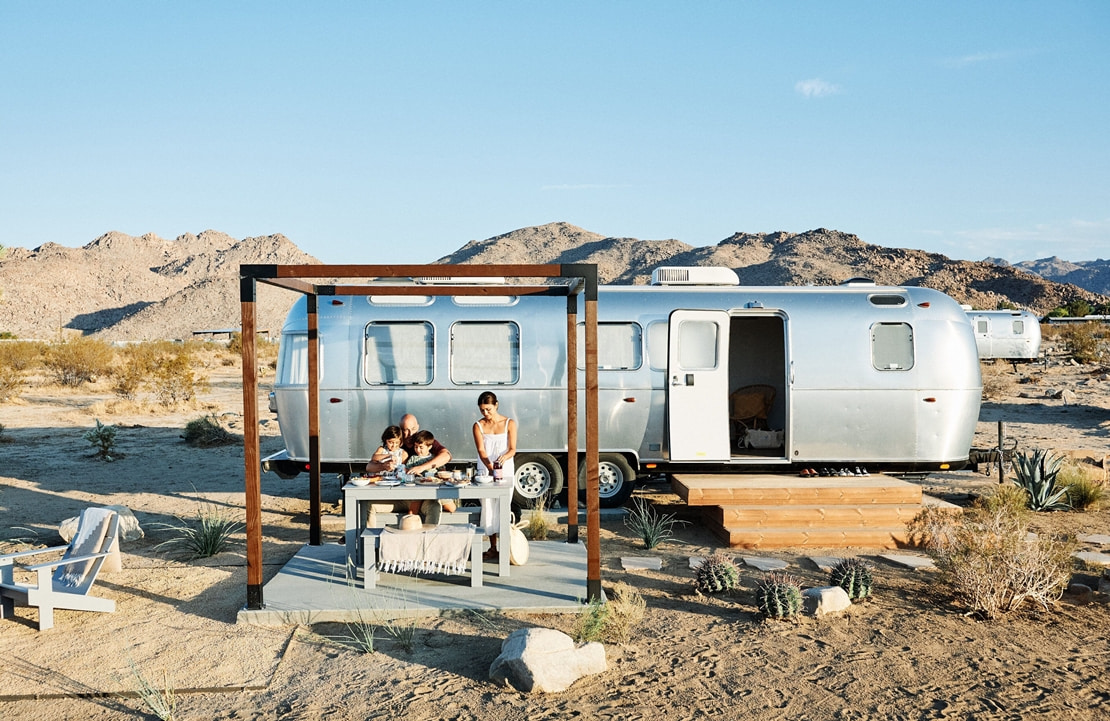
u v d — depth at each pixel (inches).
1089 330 1900.8
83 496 475.2
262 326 5836.6
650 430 429.4
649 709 199.0
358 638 246.2
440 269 261.6
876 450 431.2
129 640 247.9
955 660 229.0
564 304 429.1
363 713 197.9
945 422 432.8
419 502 314.7
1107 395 1039.0
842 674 219.6
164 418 856.3
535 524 373.4
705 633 251.4
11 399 973.2
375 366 425.1
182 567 329.4
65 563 265.3
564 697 205.9
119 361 1465.3
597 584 269.6
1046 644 241.0
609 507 434.3
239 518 418.6
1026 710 198.2
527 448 427.5
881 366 431.5
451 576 301.0
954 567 286.5
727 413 428.8
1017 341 1441.9
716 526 382.6
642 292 434.6
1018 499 418.6
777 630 253.8
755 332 509.4
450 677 218.1
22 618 268.8
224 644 243.4
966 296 6988.2
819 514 367.9
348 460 425.4
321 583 291.3
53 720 197.0
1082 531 382.3
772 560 337.4
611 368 428.5
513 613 265.0
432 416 424.8
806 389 427.8
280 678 219.1
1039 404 951.6
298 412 425.4
